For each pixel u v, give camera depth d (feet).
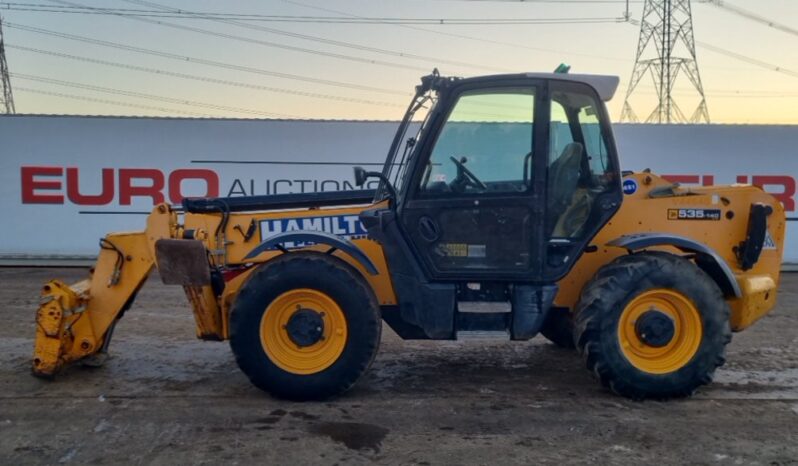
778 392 17.75
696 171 42.93
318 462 13.15
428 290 16.70
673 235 17.15
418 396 17.17
